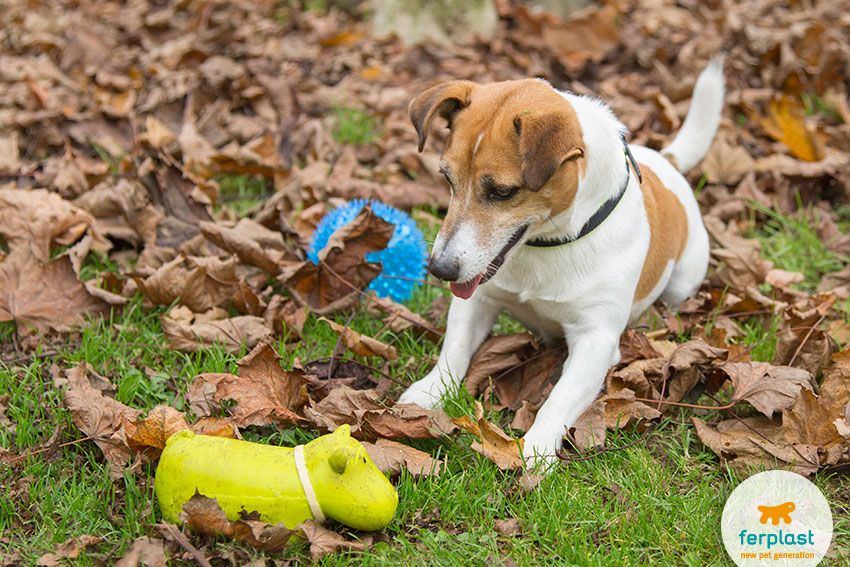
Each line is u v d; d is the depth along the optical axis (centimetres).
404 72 238
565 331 151
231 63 214
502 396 153
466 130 142
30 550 133
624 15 286
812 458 142
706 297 167
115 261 171
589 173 144
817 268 178
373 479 133
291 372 147
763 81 224
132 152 192
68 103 207
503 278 150
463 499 138
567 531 137
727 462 144
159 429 139
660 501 139
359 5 299
